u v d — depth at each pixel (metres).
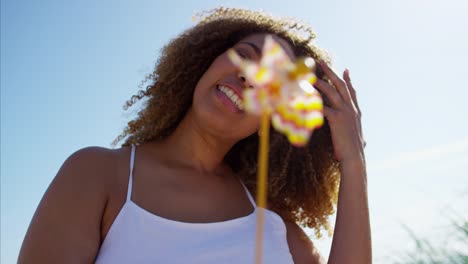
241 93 1.94
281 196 2.45
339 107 2.22
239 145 2.36
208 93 1.99
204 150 2.04
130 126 2.22
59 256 1.55
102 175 1.73
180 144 2.03
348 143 2.14
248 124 2.02
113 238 1.64
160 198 1.79
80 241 1.60
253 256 1.82
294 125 1.00
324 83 2.25
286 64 1.00
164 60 2.26
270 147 2.39
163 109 2.16
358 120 2.24
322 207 2.50
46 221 1.60
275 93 0.99
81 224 1.62
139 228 1.66
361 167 2.11
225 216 1.92
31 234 1.59
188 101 2.20
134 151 1.90
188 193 1.88
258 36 2.29
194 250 1.70
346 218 1.99
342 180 2.09
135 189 1.76
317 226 2.50
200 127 2.02
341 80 2.27
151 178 1.83
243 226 1.88
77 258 1.57
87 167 1.72
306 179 2.48
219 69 1.97
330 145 2.51
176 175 1.91
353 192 2.04
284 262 1.91
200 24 2.43
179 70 2.22
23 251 1.58
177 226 1.71
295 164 2.47
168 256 1.65
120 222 1.66
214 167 2.09
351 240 1.94
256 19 2.41
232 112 1.96
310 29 2.47
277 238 1.97
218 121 1.96
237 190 2.11
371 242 1.98
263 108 1.00
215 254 1.73
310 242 2.26
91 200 1.66
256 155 2.38
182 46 2.28
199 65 2.27
